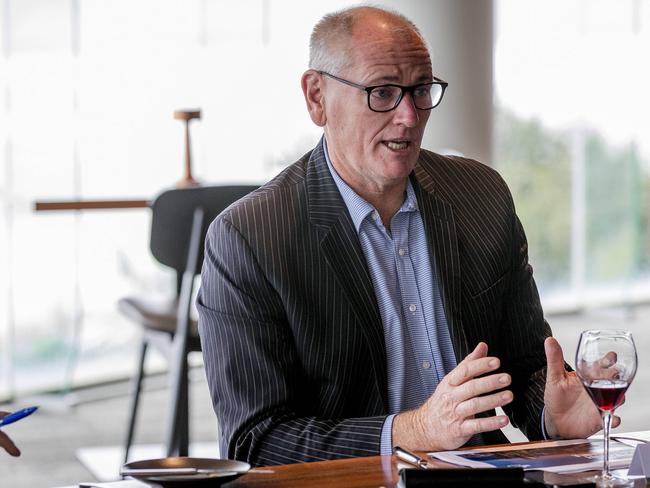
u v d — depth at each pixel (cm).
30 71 820
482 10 716
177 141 898
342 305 301
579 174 1252
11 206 819
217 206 531
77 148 848
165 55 887
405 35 302
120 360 905
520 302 337
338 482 227
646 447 227
